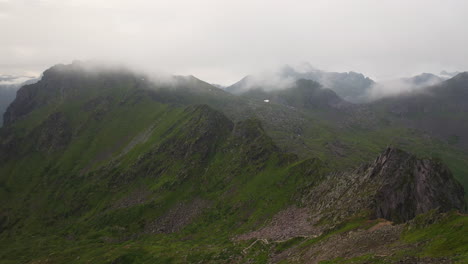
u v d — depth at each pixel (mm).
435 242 76250
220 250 155500
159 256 170750
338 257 94250
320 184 192875
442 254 69750
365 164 171625
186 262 152750
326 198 169750
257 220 189875
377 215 123625
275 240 145875
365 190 144125
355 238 103188
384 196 131125
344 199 152125
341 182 174375
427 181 135375
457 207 131625
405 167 142625
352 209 135125
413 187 135000
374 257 81750
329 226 132625
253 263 126625
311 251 112312
